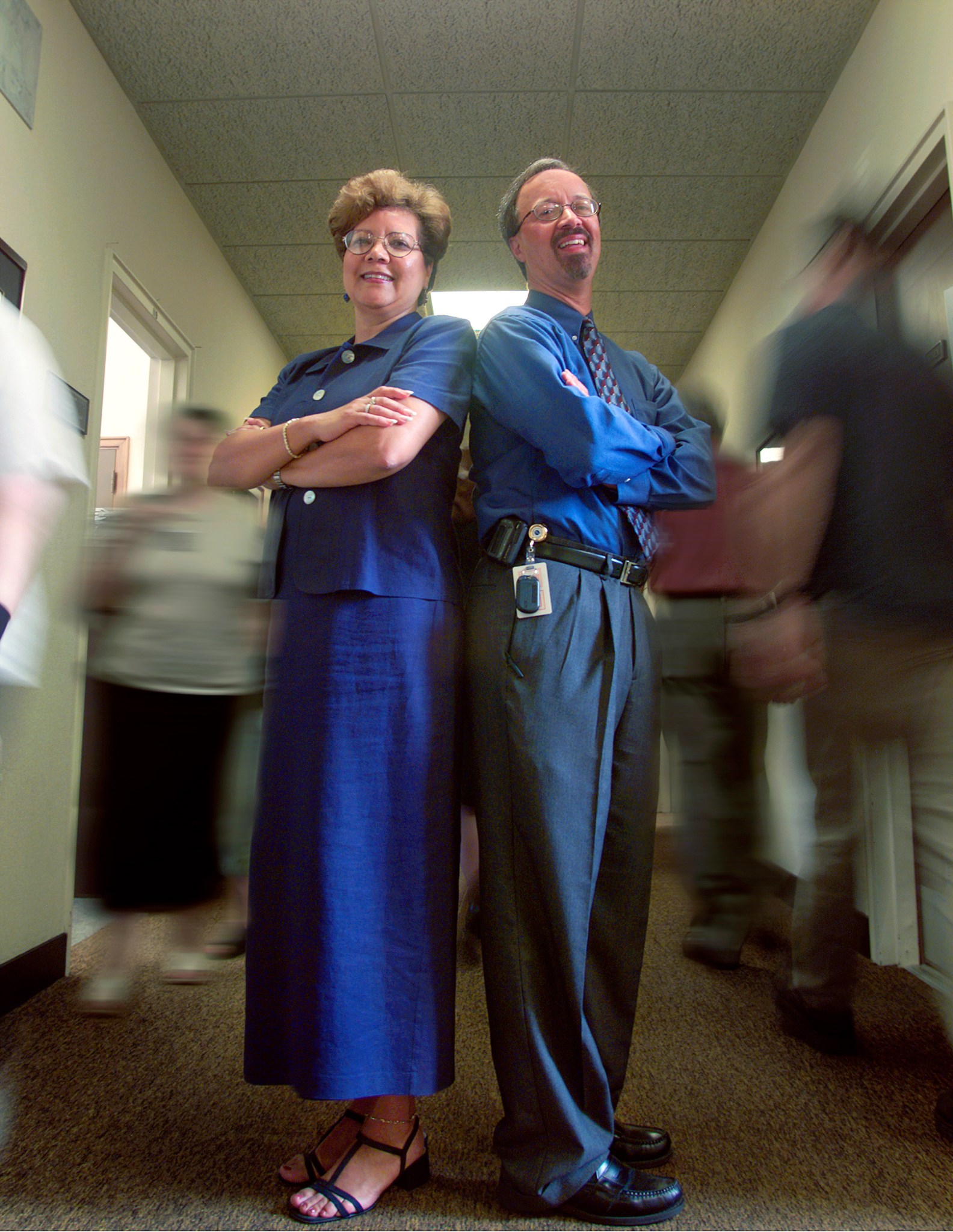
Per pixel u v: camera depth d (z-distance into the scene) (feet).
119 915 4.84
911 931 4.17
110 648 3.91
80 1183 3.20
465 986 5.50
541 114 8.70
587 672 3.21
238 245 11.05
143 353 11.50
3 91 5.95
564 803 3.09
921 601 3.03
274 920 3.17
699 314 12.78
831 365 3.29
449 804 3.29
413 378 3.42
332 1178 3.06
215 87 8.26
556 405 3.22
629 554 3.50
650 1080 4.07
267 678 3.37
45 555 6.12
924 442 3.15
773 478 3.43
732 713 3.53
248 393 12.50
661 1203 2.96
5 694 1.96
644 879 3.42
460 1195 3.15
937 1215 2.97
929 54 6.27
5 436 1.95
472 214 10.45
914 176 6.46
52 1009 5.28
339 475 3.29
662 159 9.34
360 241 3.86
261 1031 3.14
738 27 7.57
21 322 2.14
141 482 3.95
